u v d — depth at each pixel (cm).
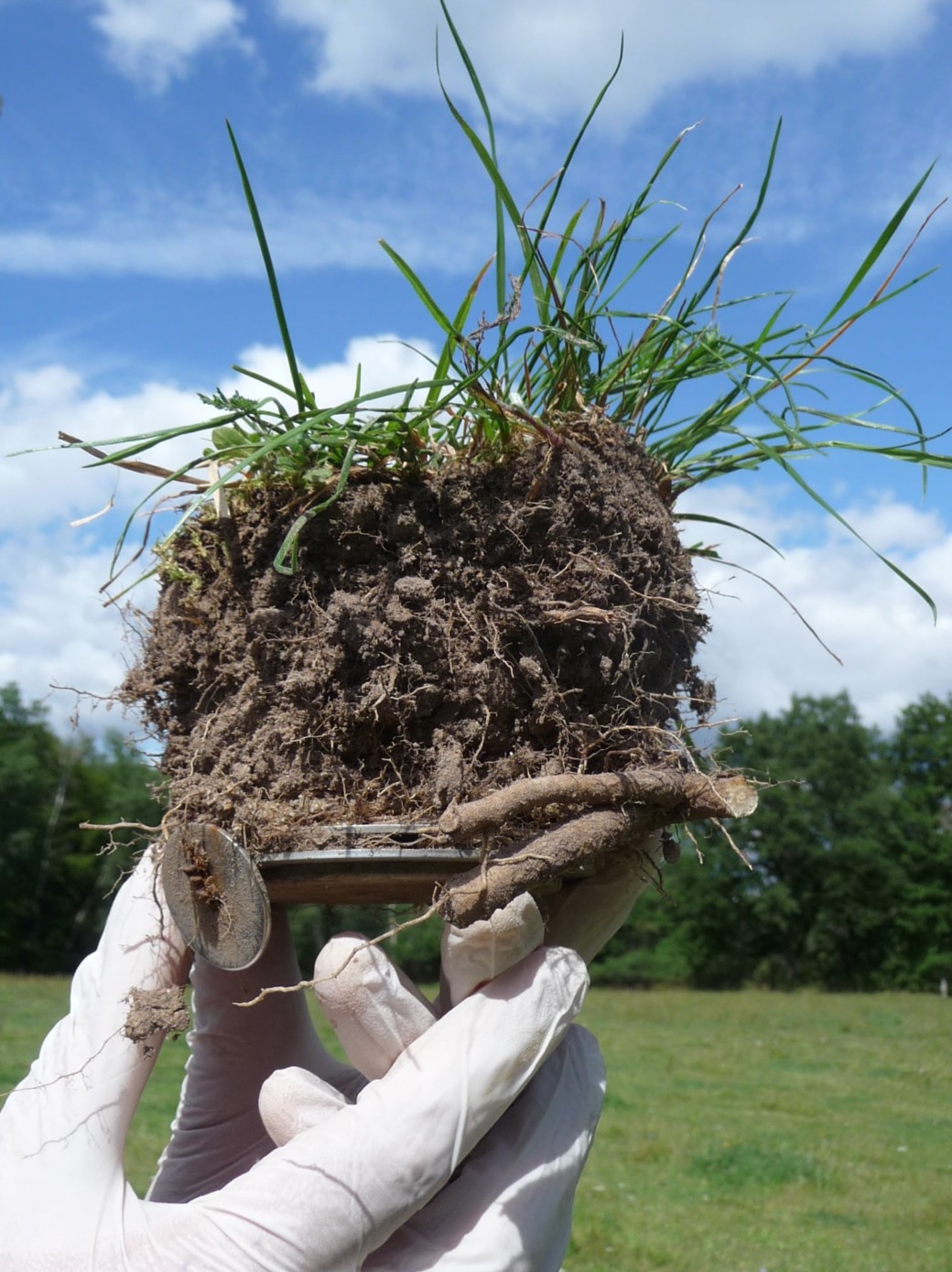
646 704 19
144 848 21
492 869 16
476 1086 18
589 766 19
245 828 17
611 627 18
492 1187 19
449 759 17
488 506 18
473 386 17
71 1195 18
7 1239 17
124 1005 19
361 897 19
